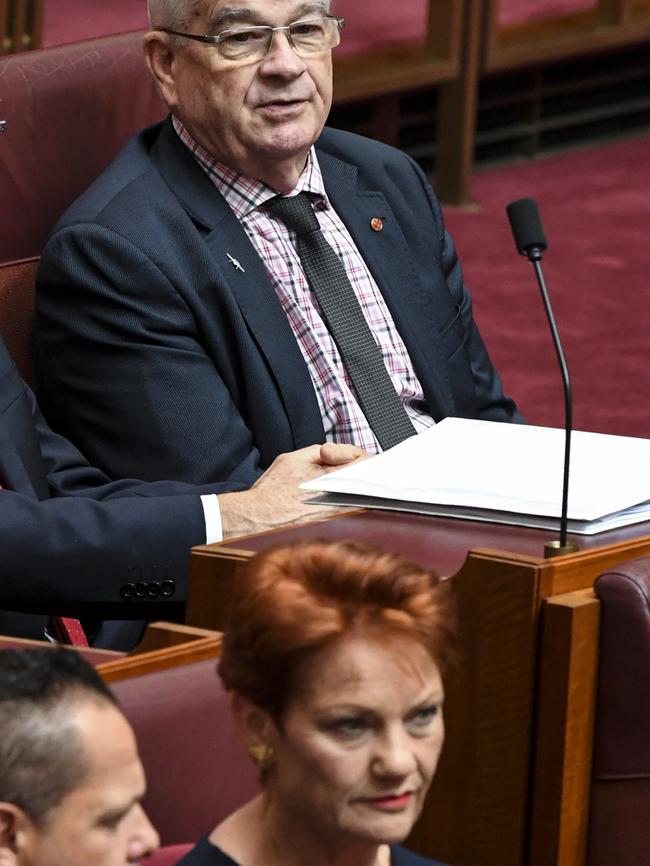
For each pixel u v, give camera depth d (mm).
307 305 9352
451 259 10273
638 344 18484
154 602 7824
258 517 7953
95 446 9023
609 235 22156
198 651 4977
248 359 9008
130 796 3607
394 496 6598
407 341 9625
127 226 9008
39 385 9438
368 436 9289
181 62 9203
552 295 19844
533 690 5707
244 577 3973
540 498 6516
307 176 9531
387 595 3848
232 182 9305
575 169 25062
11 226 9648
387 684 3818
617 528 6355
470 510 6535
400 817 3902
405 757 3838
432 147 23781
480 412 10211
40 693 3568
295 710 3867
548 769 5719
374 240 9734
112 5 18203
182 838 4797
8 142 9656
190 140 9359
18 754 3498
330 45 9297
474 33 22438
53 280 9109
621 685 5691
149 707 4730
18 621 8008
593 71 25953
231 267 9086
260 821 4109
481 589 5734
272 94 9086
